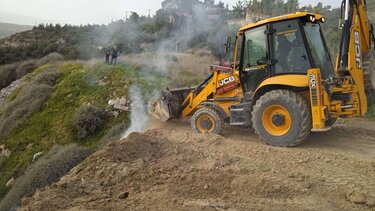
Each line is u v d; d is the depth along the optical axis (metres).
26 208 4.15
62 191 4.48
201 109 7.52
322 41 6.84
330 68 6.82
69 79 23.47
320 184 4.50
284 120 6.04
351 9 6.32
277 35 6.41
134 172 5.04
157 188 4.60
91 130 17.00
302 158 5.50
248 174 4.85
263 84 6.35
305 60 6.16
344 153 5.85
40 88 22.92
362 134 7.37
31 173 13.30
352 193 4.15
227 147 6.14
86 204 4.19
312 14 6.21
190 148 6.10
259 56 6.75
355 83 6.17
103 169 5.23
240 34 7.05
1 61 42.06
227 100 7.41
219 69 7.62
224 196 4.32
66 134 17.59
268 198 4.23
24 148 18.06
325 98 5.83
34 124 19.83
